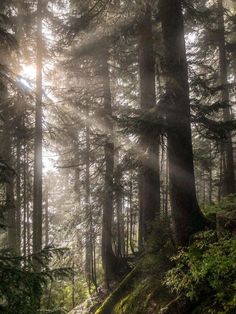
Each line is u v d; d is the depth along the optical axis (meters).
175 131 9.95
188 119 9.77
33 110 15.70
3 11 15.12
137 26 12.35
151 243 10.90
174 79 9.88
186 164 10.09
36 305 6.07
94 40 15.78
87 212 15.98
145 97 12.93
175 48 10.30
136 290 10.86
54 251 6.31
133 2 11.73
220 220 9.30
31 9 16.03
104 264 16.12
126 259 16.31
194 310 8.01
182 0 11.02
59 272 6.07
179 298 8.60
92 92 17.20
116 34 12.55
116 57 16.69
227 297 7.32
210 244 8.45
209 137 10.20
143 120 9.47
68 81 18.86
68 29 13.00
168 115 9.70
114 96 18.31
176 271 8.73
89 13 12.49
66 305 17.38
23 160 19.86
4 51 13.84
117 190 14.26
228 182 20.12
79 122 16.33
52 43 16.22
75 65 17.28
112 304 11.66
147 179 13.50
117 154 16.52
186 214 9.94
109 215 16.23
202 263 8.10
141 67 13.44
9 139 16.55
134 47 16.66
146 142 10.41
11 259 5.74
